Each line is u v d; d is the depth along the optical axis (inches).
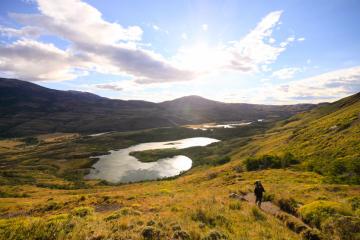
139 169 6525.6
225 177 2359.7
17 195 3644.2
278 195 863.1
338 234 507.2
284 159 2738.7
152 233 414.3
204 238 409.4
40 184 5036.9
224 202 730.8
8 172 6205.7
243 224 520.1
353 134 2839.6
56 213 956.0
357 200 816.9
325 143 3046.3
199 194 1026.1
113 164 7209.6
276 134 7140.8
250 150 5679.1
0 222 431.8
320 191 1097.4
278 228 528.7
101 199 1106.7
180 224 478.3
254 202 877.8
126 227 461.4
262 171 2358.5
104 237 402.0
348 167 1839.3
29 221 429.1
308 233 497.0
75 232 411.5
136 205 765.9
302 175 1878.7
